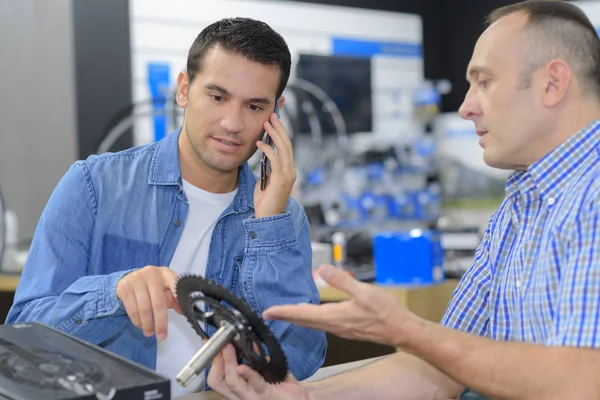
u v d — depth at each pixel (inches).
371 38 212.2
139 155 69.4
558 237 47.6
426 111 210.4
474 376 43.4
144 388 35.8
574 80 48.9
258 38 61.7
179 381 39.6
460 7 223.8
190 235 68.1
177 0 183.5
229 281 68.6
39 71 187.9
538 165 50.1
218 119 61.9
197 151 64.1
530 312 49.9
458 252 138.4
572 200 47.7
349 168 197.3
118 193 67.1
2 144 187.9
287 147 65.4
